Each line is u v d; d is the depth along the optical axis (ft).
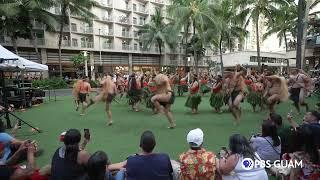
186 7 90.48
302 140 11.54
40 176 11.86
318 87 50.96
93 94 63.26
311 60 88.58
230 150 11.33
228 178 10.76
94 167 9.35
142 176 10.18
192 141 10.91
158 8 152.25
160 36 139.95
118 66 152.46
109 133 24.72
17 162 13.60
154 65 168.76
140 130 25.76
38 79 84.99
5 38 108.99
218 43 121.90
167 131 25.17
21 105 43.55
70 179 10.64
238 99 26.55
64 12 96.53
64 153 11.00
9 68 34.19
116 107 42.14
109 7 145.38
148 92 39.83
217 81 35.12
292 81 31.60
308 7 50.60
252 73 37.04
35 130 26.25
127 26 155.33
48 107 44.34
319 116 15.05
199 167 10.58
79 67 134.62
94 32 139.23
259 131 24.56
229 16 101.50
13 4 78.23
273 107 28.07
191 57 175.73
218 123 28.43
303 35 50.90
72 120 31.81
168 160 10.66
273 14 88.33
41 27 118.01
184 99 52.39
